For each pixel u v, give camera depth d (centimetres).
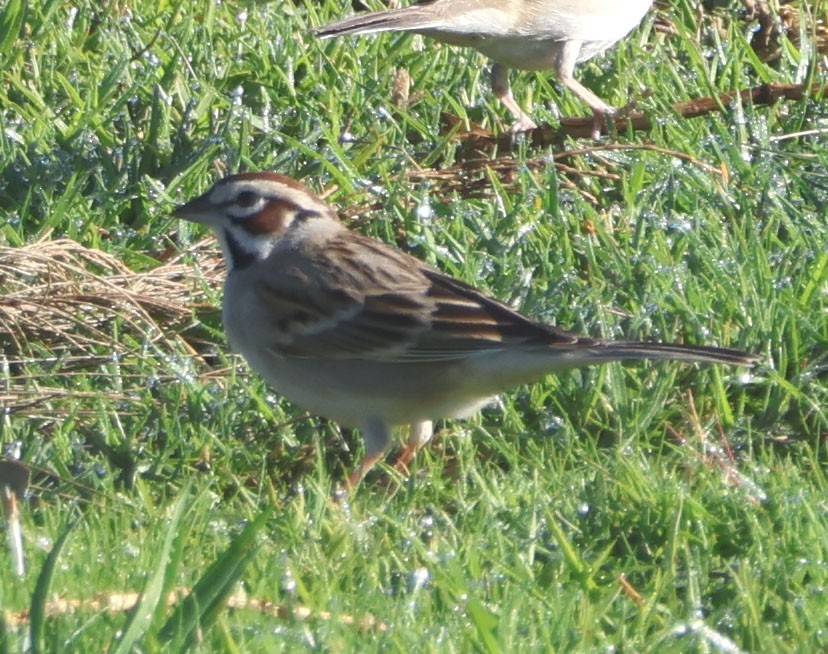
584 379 1077
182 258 1248
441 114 1475
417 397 986
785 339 1124
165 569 760
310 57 1542
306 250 1016
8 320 1139
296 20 1606
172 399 1084
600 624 815
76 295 1159
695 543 907
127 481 1003
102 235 1276
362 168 1366
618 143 1428
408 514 938
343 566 856
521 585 839
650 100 1491
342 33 1459
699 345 1027
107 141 1374
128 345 1141
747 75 1591
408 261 1016
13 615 764
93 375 1101
